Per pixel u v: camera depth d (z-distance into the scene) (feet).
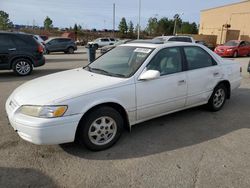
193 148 12.62
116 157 11.68
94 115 11.66
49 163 11.07
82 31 216.13
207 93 16.76
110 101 11.95
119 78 12.82
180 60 15.11
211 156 11.86
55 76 14.23
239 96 22.47
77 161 11.27
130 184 9.76
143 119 13.66
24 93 12.04
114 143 12.72
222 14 140.56
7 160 11.21
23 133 10.98
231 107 19.11
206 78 16.34
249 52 74.38
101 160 11.40
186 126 15.31
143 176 10.26
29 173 10.32
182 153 12.12
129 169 10.73
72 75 13.96
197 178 10.16
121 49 15.64
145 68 13.32
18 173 10.30
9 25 174.40
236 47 70.18
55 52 84.74
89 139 11.78
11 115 11.46
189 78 15.23
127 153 12.04
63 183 9.75
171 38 50.62
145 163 11.21
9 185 9.56
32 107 10.87
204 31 158.51
